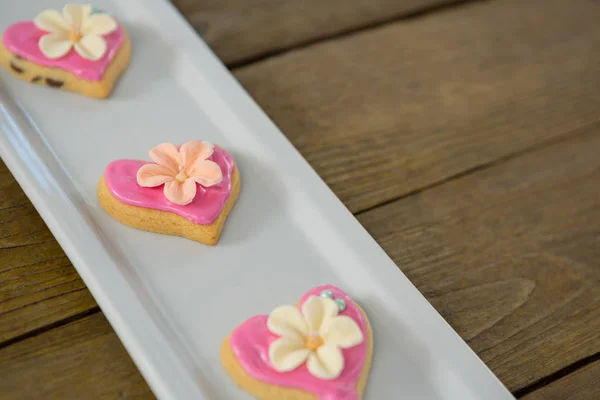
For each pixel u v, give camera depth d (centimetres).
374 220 57
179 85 58
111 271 51
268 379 49
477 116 62
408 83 63
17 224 54
